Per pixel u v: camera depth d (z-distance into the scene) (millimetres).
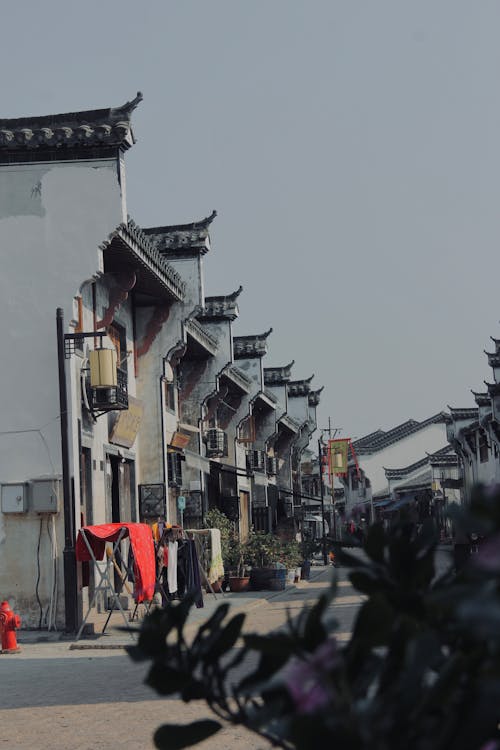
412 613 2299
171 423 39281
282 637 2150
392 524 2729
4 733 11422
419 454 125250
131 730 11289
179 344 35062
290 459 71188
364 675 2139
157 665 2480
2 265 25750
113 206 25641
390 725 1799
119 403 27297
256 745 10086
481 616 1558
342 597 30500
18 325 25547
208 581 31891
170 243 36000
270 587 39094
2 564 24719
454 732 1747
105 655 19953
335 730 1743
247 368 54812
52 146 25672
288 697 2182
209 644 2480
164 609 2559
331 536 2979
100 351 26516
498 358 62312
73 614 23234
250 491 57406
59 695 14422
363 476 125062
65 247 25672
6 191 25891
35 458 25047
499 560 1636
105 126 25359
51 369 25359
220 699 2469
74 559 23547
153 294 34500
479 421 68375
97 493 28219
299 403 73375
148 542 23438
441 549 2516
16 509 24516
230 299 43906
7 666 18453
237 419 52969
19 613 24562
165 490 34156
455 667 1876
